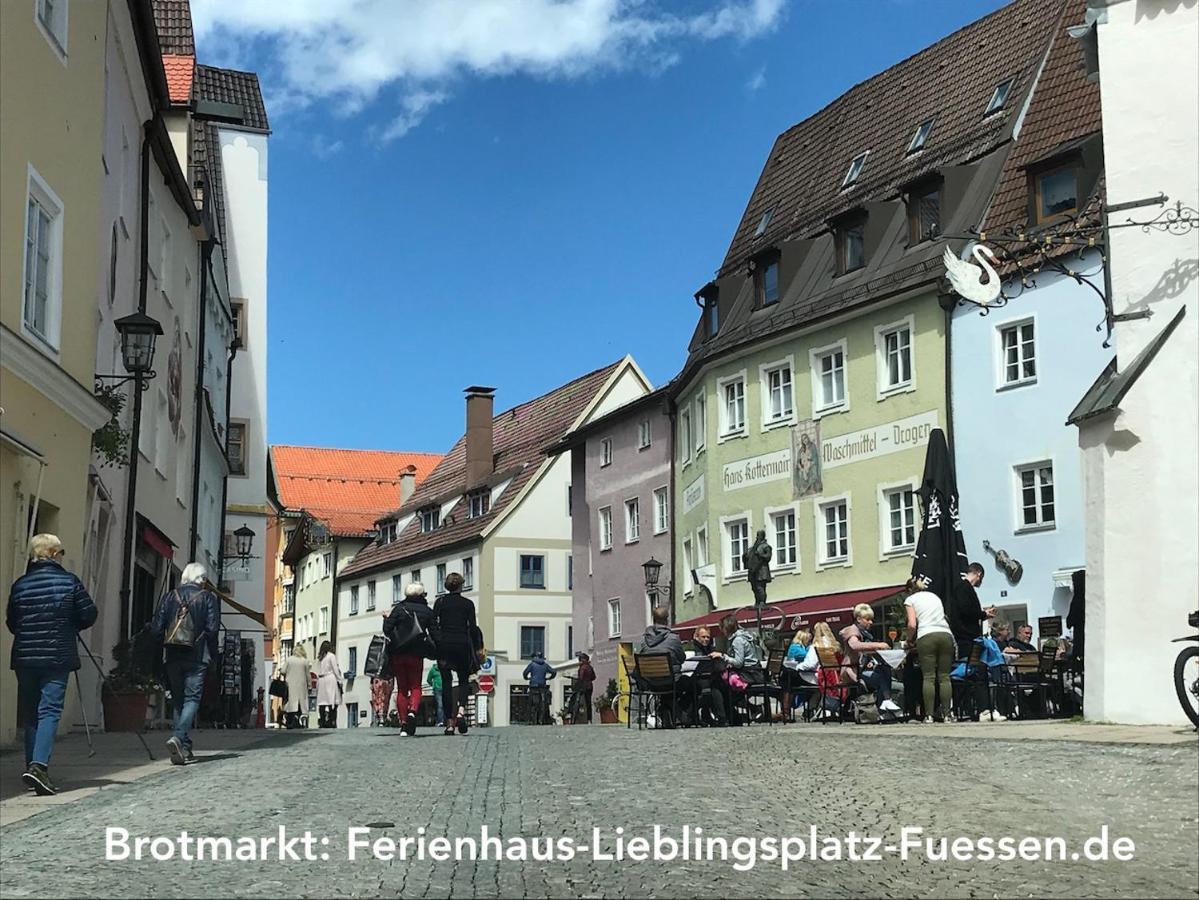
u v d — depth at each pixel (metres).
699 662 21.83
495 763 13.61
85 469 18.06
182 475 31.58
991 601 32.22
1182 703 13.52
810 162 45.50
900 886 7.29
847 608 35.19
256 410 46.59
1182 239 15.89
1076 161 31.20
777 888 7.22
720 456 42.59
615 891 7.10
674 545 47.72
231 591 45.03
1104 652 15.67
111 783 11.86
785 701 23.06
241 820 9.48
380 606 80.12
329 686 37.84
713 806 10.15
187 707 13.80
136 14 22.77
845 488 37.34
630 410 51.84
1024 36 38.75
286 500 93.94
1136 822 9.09
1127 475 15.63
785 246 41.22
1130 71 16.44
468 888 7.14
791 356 39.81
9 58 15.28
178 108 32.34
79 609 11.16
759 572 32.31
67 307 17.42
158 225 27.67
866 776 11.70
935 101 40.69
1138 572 15.46
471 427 74.56
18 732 15.74
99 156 18.84
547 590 68.44
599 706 49.78
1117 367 16.20
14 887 7.11
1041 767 11.71
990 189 34.53
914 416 35.03
